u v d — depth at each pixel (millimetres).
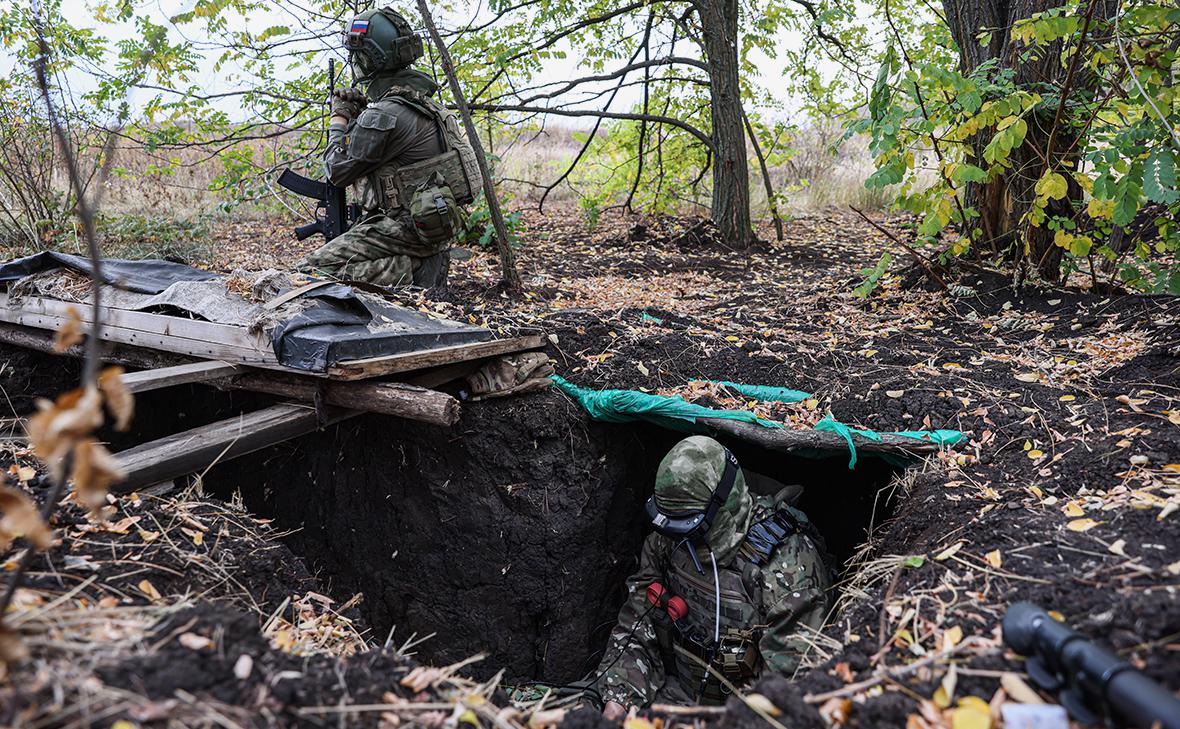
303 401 3043
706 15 6840
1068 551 2135
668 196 8211
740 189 7086
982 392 3293
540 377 3547
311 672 1772
